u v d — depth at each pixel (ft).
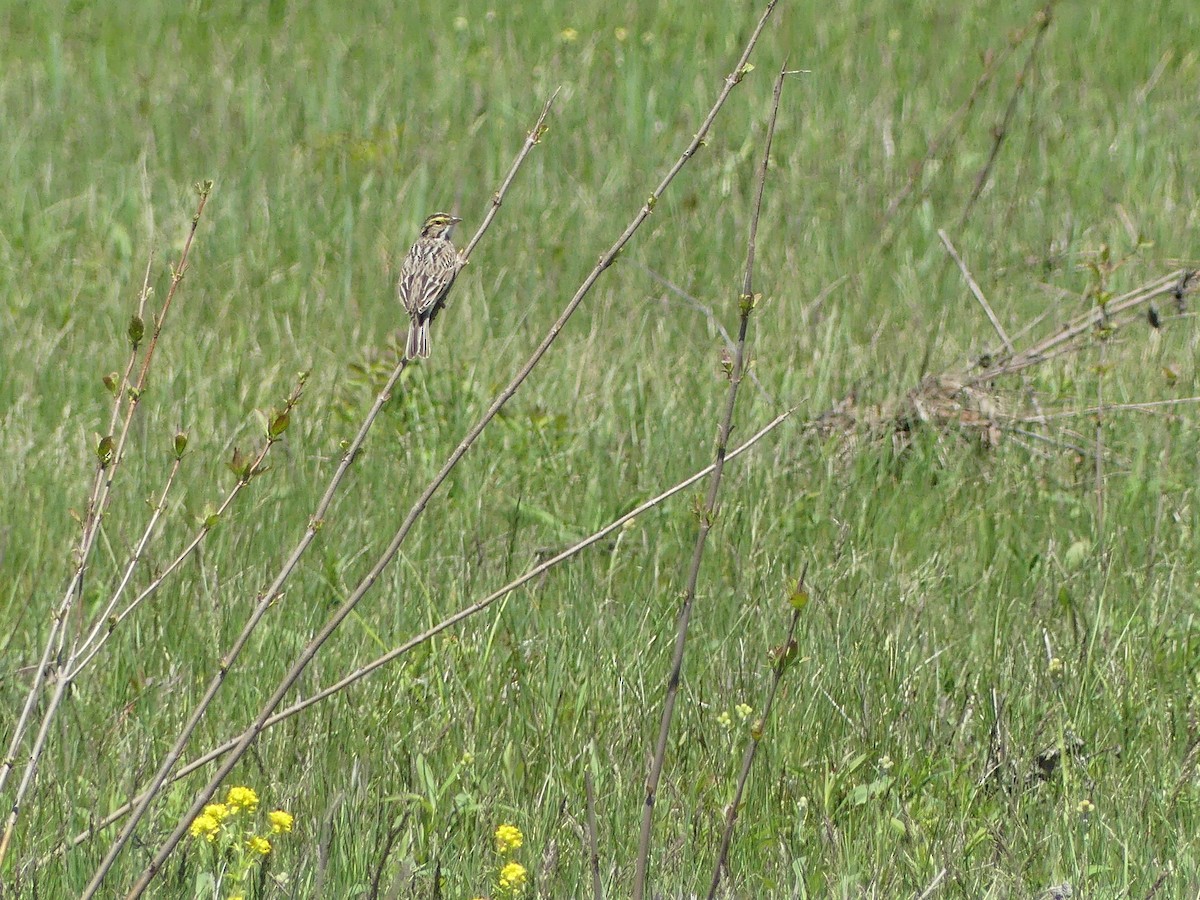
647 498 38.32
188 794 25.79
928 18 88.48
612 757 27.02
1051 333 48.88
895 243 58.49
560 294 54.34
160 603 33.06
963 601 33.81
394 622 32.19
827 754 27.66
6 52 83.87
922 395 43.70
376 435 42.52
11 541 36.24
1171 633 31.94
